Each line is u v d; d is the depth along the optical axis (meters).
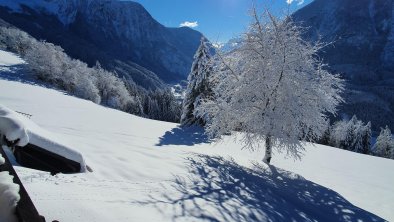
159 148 13.41
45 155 6.11
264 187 10.28
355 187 14.09
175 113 87.06
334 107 14.93
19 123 3.33
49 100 28.44
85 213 3.79
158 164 9.86
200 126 27.25
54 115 20.17
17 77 55.34
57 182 4.90
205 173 10.12
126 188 6.15
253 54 14.62
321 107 14.48
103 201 4.48
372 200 12.39
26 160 5.92
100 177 6.63
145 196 5.86
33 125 6.76
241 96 14.53
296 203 9.52
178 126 26.70
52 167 6.18
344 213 9.83
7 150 5.77
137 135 17.75
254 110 14.80
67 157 6.32
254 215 6.94
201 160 12.29
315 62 14.86
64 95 38.38
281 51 13.98
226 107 15.12
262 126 14.05
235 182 9.84
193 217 5.43
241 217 6.44
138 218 4.24
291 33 14.43
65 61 64.88
